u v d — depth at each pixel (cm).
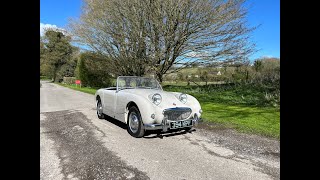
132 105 530
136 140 493
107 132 555
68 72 5962
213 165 367
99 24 1536
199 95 1426
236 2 1330
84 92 2069
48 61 6094
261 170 349
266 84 1498
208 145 466
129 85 630
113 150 429
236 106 1015
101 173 333
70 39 1928
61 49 6050
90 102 1216
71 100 1325
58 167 351
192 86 1783
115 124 648
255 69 1816
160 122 481
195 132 566
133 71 1639
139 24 1332
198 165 366
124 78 625
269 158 396
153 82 668
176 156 404
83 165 359
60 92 2066
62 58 6100
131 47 1482
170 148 445
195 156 405
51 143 464
